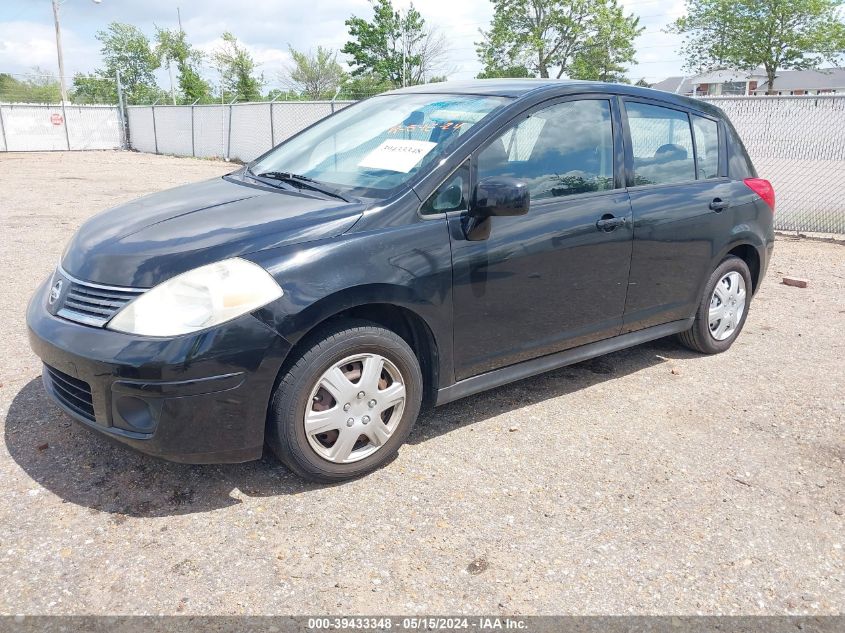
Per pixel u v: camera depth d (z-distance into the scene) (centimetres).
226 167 2127
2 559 262
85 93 5197
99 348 275
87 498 303
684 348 521
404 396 329
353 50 4638
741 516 308
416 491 318
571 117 394
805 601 258
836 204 1008
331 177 365
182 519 291
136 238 309
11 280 655
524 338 375
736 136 505
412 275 317
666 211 429
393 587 256
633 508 312
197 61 5659
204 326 273
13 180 1619
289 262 289
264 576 259
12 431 359
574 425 390
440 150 345
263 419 290
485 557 275
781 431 390
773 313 623
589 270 392
